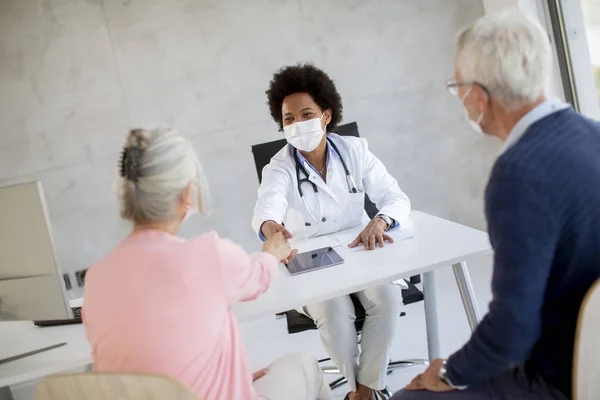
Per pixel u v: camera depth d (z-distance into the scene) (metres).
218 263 1.28
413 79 3.62
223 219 3.64
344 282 1.68
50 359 1.60
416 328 2.91
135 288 1.18
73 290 3.58
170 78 3.44
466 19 3.59
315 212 2.26
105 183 3.51
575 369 1.16
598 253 1.14
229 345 1.30
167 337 1.18
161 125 1.33
